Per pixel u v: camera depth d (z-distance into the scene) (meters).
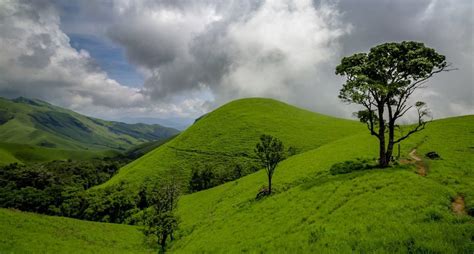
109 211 108.12
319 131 139.62
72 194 119.38
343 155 60.31
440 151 50.03
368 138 74.44
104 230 68.19
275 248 25.92
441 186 30.00
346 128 142.12
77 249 47.97
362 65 43.53
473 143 52.94
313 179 49.56
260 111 170.88
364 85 40.25
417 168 40.97
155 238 61.75
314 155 71.81
